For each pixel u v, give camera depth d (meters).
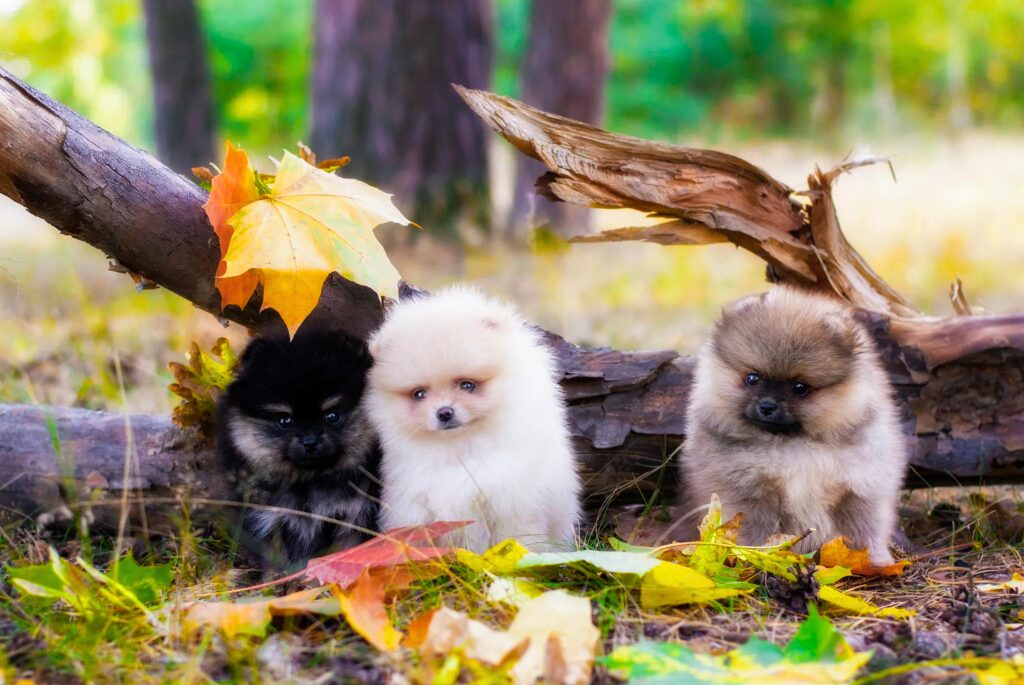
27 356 2.52
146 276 2.01
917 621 1.81
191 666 1.69
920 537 2.07
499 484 1.91
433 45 4.34
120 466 2.02
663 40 10.16
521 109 2.03
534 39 5.07
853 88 10.27
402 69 4.33
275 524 1.93
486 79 4.54
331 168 2.06
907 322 2.05
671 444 2.06
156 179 1.96
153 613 1.77
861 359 1.98
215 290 2.01
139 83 9.06
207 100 5.87
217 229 1.91
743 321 2.00
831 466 1.96
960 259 3.99
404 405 1.92
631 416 2.05
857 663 1.68
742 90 10.24
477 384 1.91
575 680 1.68
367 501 1.93
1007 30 10.08
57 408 2.05
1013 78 10.23
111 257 2.00
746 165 2.08
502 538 1.92
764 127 10.17
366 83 4.35
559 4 4.96
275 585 1.90
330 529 1.93
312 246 1.90
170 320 2.96
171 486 2.01
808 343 1.96
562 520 1.95
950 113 9.81
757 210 2.10
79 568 1.90
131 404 2.35
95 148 1.94
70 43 8.47
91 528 2.02
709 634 1.77
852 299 2.14
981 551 1.99
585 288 3.56
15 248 4.91
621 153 2.05
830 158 7.82
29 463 2.02
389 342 1.92
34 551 1.96
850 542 1.97
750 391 1.97
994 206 5.56
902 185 6.64
